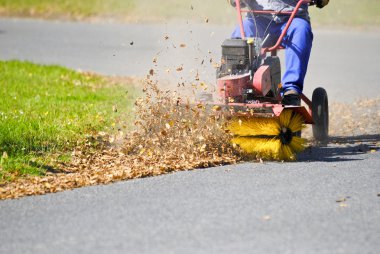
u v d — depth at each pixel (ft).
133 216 32.63
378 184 38.14
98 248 28.68
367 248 28.68
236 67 43.80
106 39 113.50
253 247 28.60
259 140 43.16
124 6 148.25
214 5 148.97
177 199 35.19
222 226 31.09
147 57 96.22
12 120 51.39
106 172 40.70
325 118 51.60
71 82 73.56
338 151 47.42
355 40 119.44
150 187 37.47
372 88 78.74
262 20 47.91
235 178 39.06
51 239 29.89
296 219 32.07
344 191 36.65
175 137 44.75
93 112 56.24
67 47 105.29
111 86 73.15
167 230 30.66
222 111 42.55
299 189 36.88
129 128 50.88
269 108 42.55
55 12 142.51
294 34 46.65
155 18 138.51
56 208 34.17
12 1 149.38
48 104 59.47
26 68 80.33
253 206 33.91
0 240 29.94
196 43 108.88
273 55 47.83
